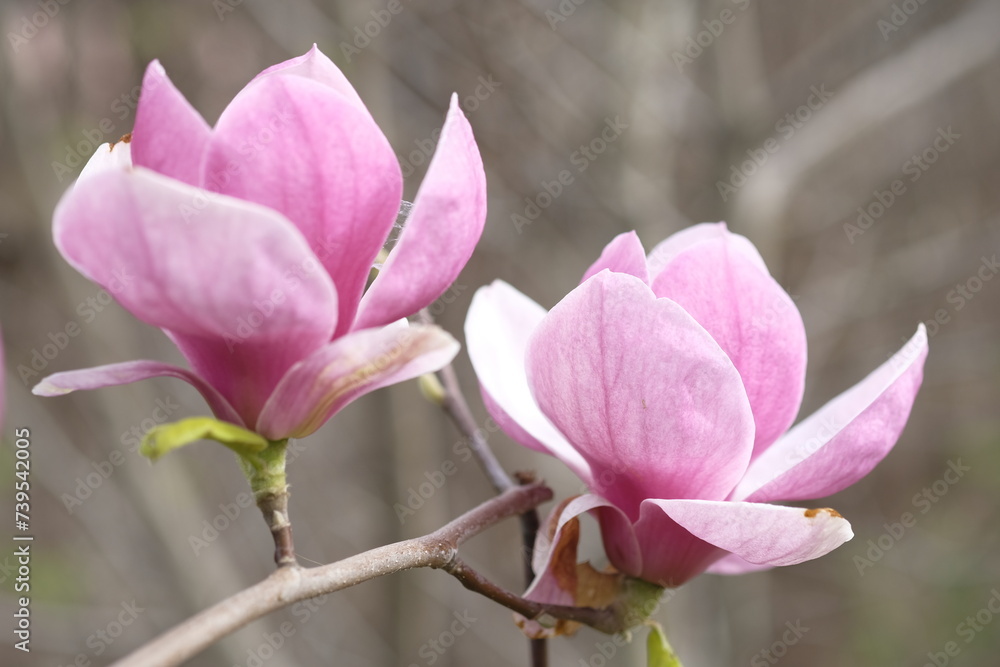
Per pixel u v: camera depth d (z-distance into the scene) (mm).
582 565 1723
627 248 1515
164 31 5520
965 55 6227
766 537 1445
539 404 1571
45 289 6113
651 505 1595
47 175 5273
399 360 1289
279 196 1229
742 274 1547
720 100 6188
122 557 6375
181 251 1106
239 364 1304
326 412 1322
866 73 6461
